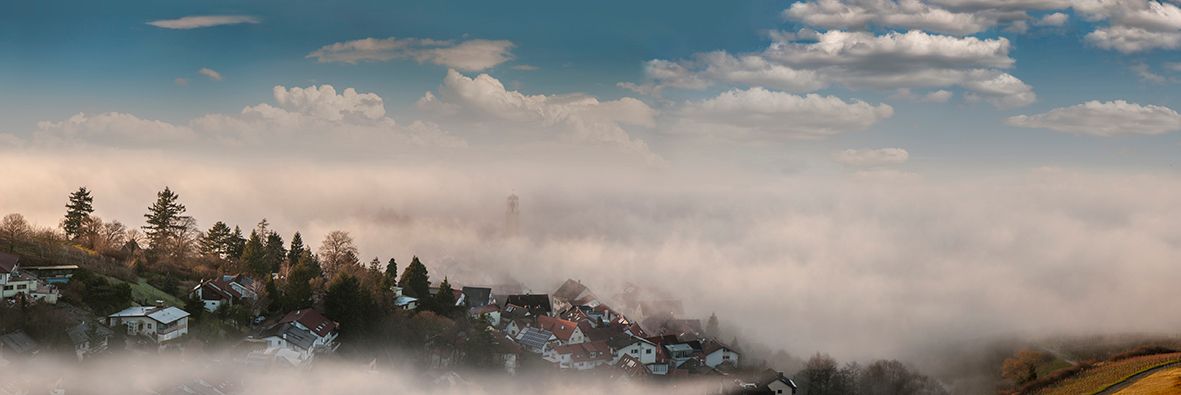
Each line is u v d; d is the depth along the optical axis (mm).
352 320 196375
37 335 148375
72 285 173500
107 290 175500
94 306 172125
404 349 196375
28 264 187250
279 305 199625
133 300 184125
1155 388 196375
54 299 166500
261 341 175000
